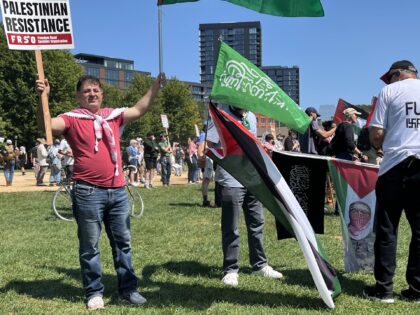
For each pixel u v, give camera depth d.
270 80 4.75
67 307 4.26
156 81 4.42
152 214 9.96
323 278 4.21
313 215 5.21
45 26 4.05
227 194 4.99
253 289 4.75
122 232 4.31
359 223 5.21
